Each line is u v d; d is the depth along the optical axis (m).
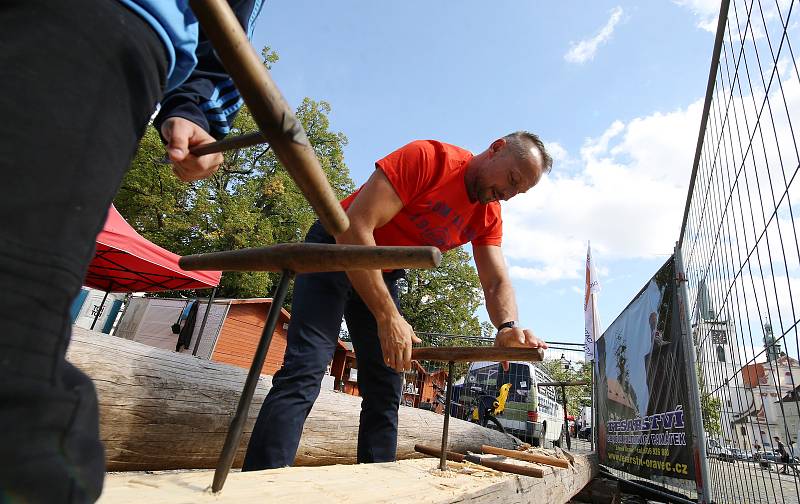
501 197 2.17
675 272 3.47
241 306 13.95
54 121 0.47
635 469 4.15
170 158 0.96
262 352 0.92
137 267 7.71
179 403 1.84
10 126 0.44
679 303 3.41
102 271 8.16
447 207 2.16
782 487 2.22
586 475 3.74
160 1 0.63
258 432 1.75
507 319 2.38
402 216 2.15
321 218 0.78
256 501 0.83
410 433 3.30
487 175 2.12
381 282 1.71
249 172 22.33
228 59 0.54
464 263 28.50
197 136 0.96
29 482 0.39
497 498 1.46
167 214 17.50
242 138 0.84
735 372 2.81
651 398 3.89
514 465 1.94
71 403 0.45
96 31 0.53
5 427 0.38
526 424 8.95
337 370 19.09
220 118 1.07
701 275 3.67
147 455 1.75
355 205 1.91
